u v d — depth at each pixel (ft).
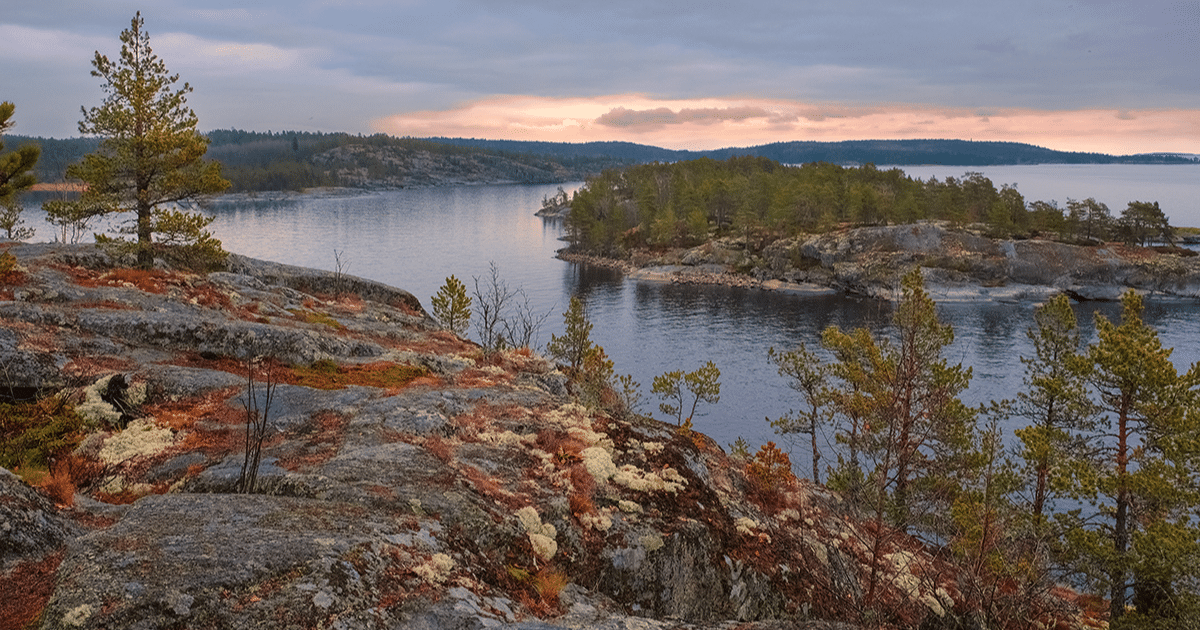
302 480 40.55
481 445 51.57
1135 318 77.51
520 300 378.12
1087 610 80.28
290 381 63.05
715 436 187.21
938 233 447.42
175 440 47.16
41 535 30.19
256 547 29.91
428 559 33.01
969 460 79.20
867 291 419.74
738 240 531.50
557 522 42.93
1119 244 482.69
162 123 90.84
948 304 390.21
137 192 90.63
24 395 51.67
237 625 25.46
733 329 321.32
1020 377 235.81
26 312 61.41
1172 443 68.18
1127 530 74.54
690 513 49.60
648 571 43.32
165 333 66.08
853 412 86.94
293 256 506.48
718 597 46.06
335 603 27.50
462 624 28.91
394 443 48.03
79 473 42.60
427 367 76.38
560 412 61.46
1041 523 71.97
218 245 94.63
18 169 78.02
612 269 504.43
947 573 60.59
